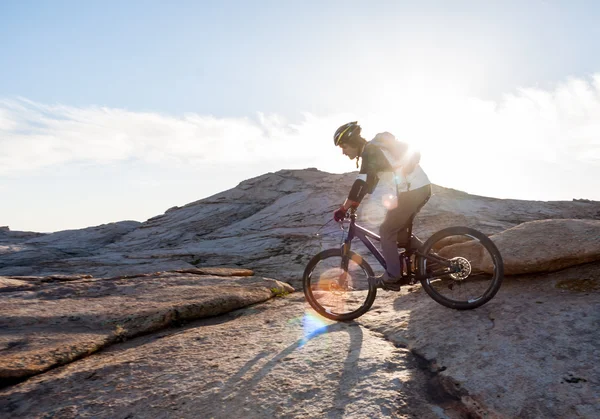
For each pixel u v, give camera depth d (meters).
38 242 14.96
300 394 2.99
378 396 2.88
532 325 3.43
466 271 3.96
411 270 4.16
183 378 3.33
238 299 5.46
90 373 3.54
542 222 4.74
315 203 14.56
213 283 6.24
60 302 5.31
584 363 2.88
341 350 3.57
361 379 3.10
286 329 4.23
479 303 3.88
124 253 11.78
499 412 2.62
